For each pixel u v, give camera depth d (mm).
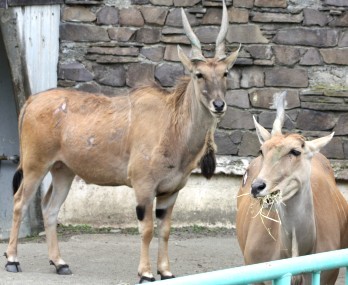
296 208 9359
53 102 13898
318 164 11453
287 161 9172
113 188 17781
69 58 17812
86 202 17797
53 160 13930
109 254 15430
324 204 10359
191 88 12852
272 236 9977
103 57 17734
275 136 9484
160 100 13266
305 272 5980
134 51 17750
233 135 17734
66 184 14281
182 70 17734
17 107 17797
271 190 9086
